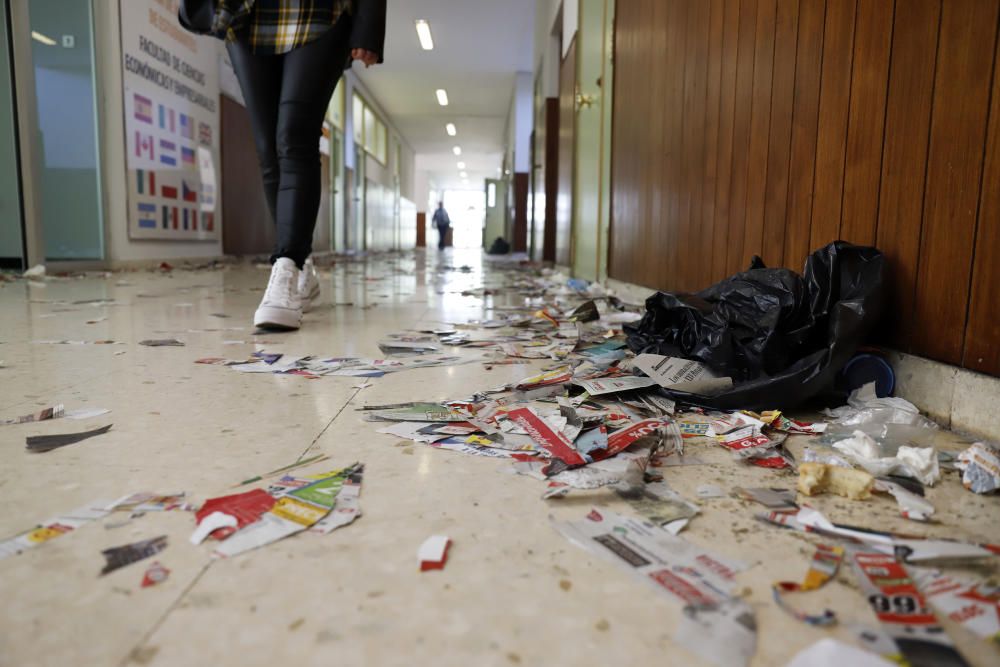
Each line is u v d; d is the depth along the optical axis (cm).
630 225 347
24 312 265
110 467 90
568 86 607
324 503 78
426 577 62
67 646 51
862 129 138
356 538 70
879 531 73
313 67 223
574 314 243
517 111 1441
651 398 127
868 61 136
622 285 357
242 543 68
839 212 146
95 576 62
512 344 195
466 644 52
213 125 766
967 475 88
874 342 133
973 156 107
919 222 120
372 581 61
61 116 549
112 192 565
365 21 228
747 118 197
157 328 224
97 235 561
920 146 120
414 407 122
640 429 103
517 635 54
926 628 55
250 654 51
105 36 550
